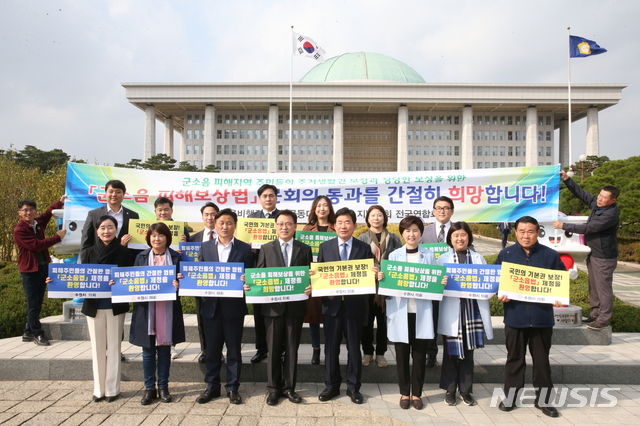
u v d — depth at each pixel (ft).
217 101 183.93
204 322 13.75
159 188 22.65
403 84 182.91
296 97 183.01
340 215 14.15
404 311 13.38
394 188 22.61
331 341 13.75
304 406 13.32
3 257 45.85
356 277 13.50
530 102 182.09
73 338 18.56
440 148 200.85
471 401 13.53
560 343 18.21
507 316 13.48
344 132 204.74
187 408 13.14
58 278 13.52
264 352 16.05
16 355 16.14
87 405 13.34
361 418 12.54
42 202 44.04
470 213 21.97
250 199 22.80
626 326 20.65
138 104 187.42
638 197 55.62
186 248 17.19
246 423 12.15
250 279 13.33
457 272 13.56
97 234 14.82
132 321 13.83
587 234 18.39
